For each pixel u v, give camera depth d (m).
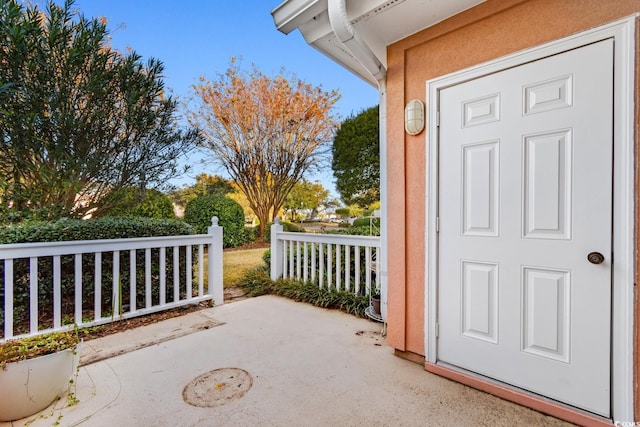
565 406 1.71
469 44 2.08
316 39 2.62
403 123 2.42
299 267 4.42
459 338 2.14
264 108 9.62
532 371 1.84
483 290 2.03
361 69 3.17
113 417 1.73
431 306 2.26
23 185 3.64
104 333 2.95
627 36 1.54
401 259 2.44
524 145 1.86
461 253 2.13
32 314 2.63
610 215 1.59
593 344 1.64
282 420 1.71
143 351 2.57
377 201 7.60
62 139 3.63
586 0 1.65
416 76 2.35
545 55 1.78
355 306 3.58
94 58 3.79
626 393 1.55
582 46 1.66
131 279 3.23
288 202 12.82
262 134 9.85
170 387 2.04
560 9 1.73
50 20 3.57
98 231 3.15
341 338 2.86
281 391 1.99
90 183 4.06
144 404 1.85
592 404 1.64
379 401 1.89
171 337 2.88
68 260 3.08
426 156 2.28
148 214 6.66
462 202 2.12
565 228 1.73
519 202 1.88
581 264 1.68
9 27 3.22
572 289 1.71
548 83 1.78
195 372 2.23
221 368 2.29
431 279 2.26
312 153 10.38
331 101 10.02
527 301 1.86
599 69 1.62
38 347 1.82
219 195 9.95
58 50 3.60
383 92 2.91
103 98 3.89
